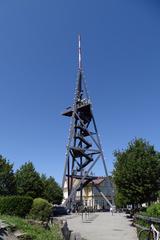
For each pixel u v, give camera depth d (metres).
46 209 23.89
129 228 30.22
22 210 23.70
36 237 13.75
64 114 89.94
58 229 16.80
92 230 27.94
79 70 92.06
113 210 80.00
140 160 33.50
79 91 90.50
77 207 82.75
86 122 88.62
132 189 33.31
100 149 87.31
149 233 14.00
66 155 85.19
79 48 93.62
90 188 112.38
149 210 19.28
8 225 13.55
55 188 81.19
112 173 35.69
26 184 59.56
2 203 23.88
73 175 85.62
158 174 33.66
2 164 52.34
